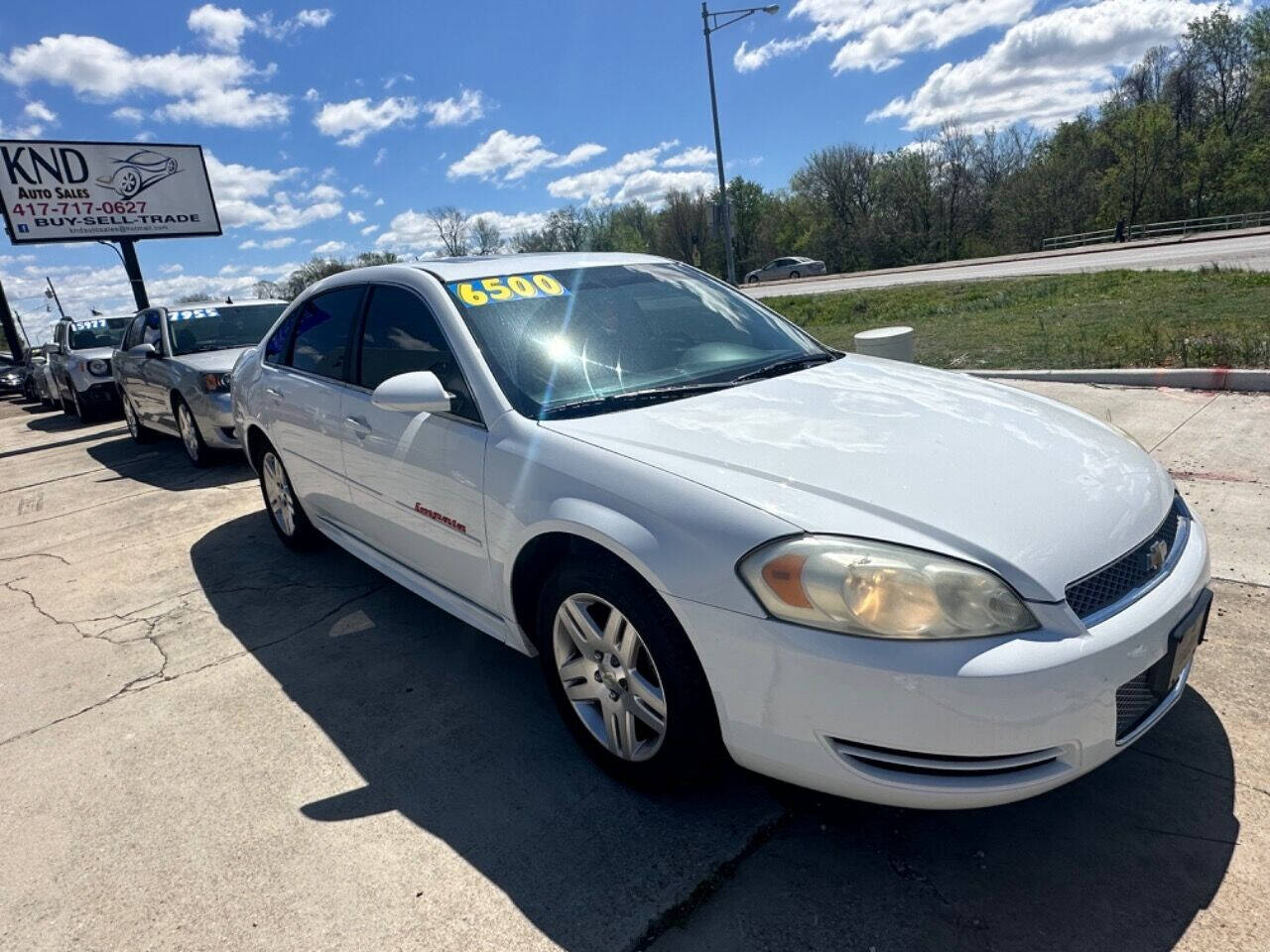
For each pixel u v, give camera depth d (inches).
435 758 109.3
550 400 109.0
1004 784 73.7
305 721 120.6
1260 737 99.0
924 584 72.9
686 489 85.2
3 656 153.6
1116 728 77.6
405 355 129.1
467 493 110.0
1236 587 135.3
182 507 253.3
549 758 107.6
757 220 2856.8
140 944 81.7
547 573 106.8
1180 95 2071.9
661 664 87.4
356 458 138.3
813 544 76.4
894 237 2427.4
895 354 220.7
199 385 282.8
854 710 74.0
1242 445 201.6
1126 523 84.4
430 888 86.2
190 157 695.7
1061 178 2062.0
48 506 276.4
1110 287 550.3
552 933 79.4
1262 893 77.3
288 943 80.4
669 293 138.6
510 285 128.3
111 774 111.2
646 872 86.2
